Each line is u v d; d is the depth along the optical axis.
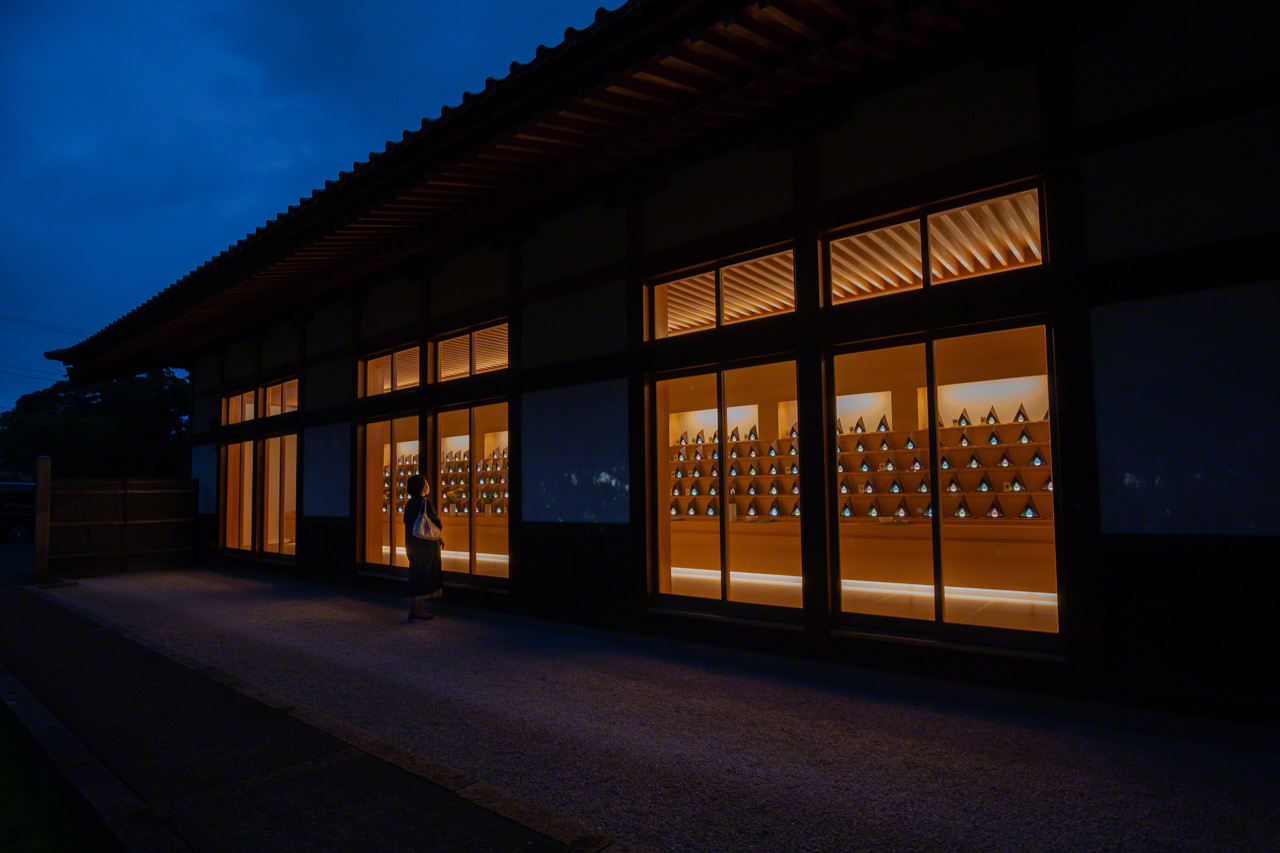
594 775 3.30
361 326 9.28
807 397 4.88
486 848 2.54
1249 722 3.30
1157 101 3.65
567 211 6.64
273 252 7.73
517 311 7.05
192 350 13.22
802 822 2.81
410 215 6.83
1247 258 3.38
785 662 4.91
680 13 3.93
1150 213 3.65
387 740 3.80
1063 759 3.30
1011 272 4.08
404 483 9.83
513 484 6.98
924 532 6.84
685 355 5.60
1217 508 3.42
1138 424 3.65
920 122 4.44
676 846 2.64
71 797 3.27
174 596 8.85
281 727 3.87
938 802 2.94
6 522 17.58
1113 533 3.70
